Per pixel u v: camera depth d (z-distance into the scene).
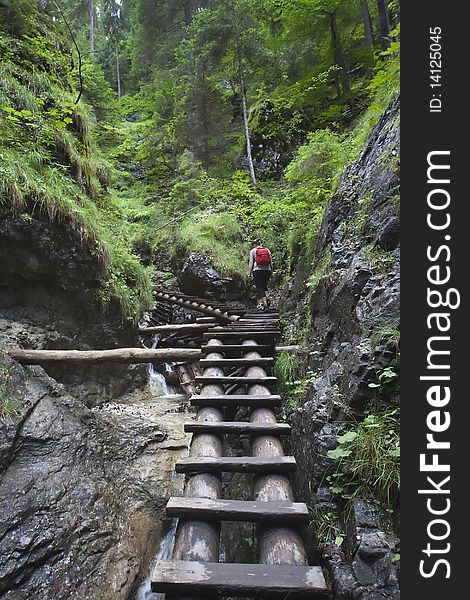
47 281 4.23
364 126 6.30
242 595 1.50
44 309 4.26
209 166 12.41
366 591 1.82
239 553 3.35
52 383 3.62
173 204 11.85
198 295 9.28
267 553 1.73
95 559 2.66
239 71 12.34
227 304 8.63
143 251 11.31
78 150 6.14
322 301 4.25
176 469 2.23
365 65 11.97
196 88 12.34
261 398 2.96
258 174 11.92
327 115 11.47
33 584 2.33
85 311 4.75
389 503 2.12
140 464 3.59
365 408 2.58
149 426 4.07
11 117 4.22
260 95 13.23
